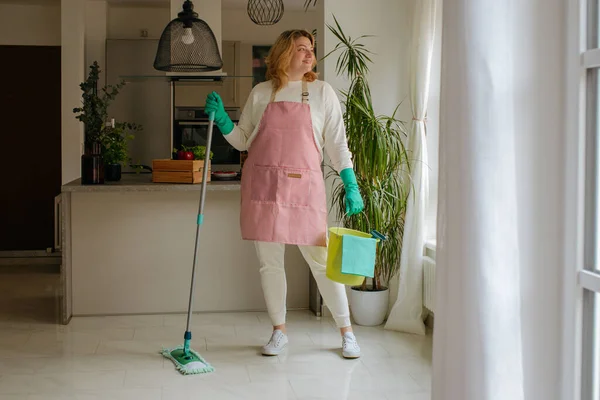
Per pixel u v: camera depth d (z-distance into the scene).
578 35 1.29
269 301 4.02
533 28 1.31
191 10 4.76
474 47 1.30
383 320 4.69
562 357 1.34
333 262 3.67
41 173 7.51
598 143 1.31
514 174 1.31
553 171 1.33
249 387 3.41
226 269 4.98
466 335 1.33
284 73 3.91
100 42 7.36
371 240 3.61
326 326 4.60
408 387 3.39
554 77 1.32
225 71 7.52
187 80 6.71
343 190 4.43
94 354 3.97
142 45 7.29
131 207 4.88
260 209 3.87
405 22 4.80
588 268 1.33
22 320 4.78
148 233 4.89
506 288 1.32
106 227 4.86
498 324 1.32
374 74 4.80
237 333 4.44
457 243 1.34
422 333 4.40
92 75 4.75
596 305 1.33
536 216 1.33
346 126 4.43
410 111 4.80
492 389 1.31
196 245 3.86
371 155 4.25
